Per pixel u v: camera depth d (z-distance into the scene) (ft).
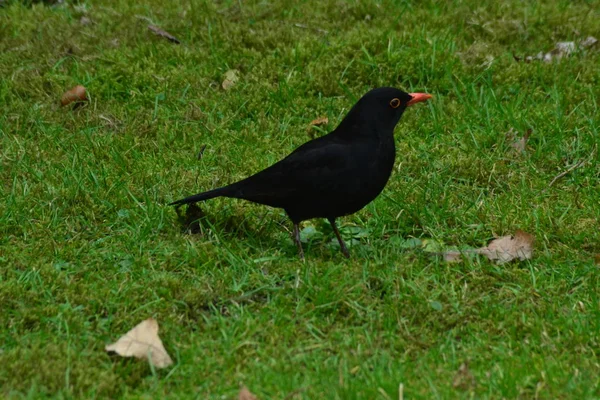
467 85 42.88
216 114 41.29
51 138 39.04
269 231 32.86
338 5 49.88
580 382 24.04
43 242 31.32
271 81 43.70
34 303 27.89
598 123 39.73
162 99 42.16
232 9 49.39
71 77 43.52
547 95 42.70
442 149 38.24
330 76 43.24
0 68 44.52
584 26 48.62
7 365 24.40
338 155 29.86
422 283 29.09
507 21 48.55
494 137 39.06
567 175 37.01
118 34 47.44
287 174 30.17
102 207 33.53
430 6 50.42
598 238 32.14
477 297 28.60
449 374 24.58
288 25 47.55
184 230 32.73
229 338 25.99
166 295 28.30
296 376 24.29
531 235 31.19
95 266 30.09
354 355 25.45
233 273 29.60
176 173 36.24
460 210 33.96
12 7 50.72
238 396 23.08
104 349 25.64
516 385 23.98
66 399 23.48
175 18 48.65
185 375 24.66
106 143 38.75
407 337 26.66
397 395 23.17
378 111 30.55
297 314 27.45
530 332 27.02
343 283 28.60
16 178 35.40
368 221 33.50
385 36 45.60
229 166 37.24
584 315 27.61
